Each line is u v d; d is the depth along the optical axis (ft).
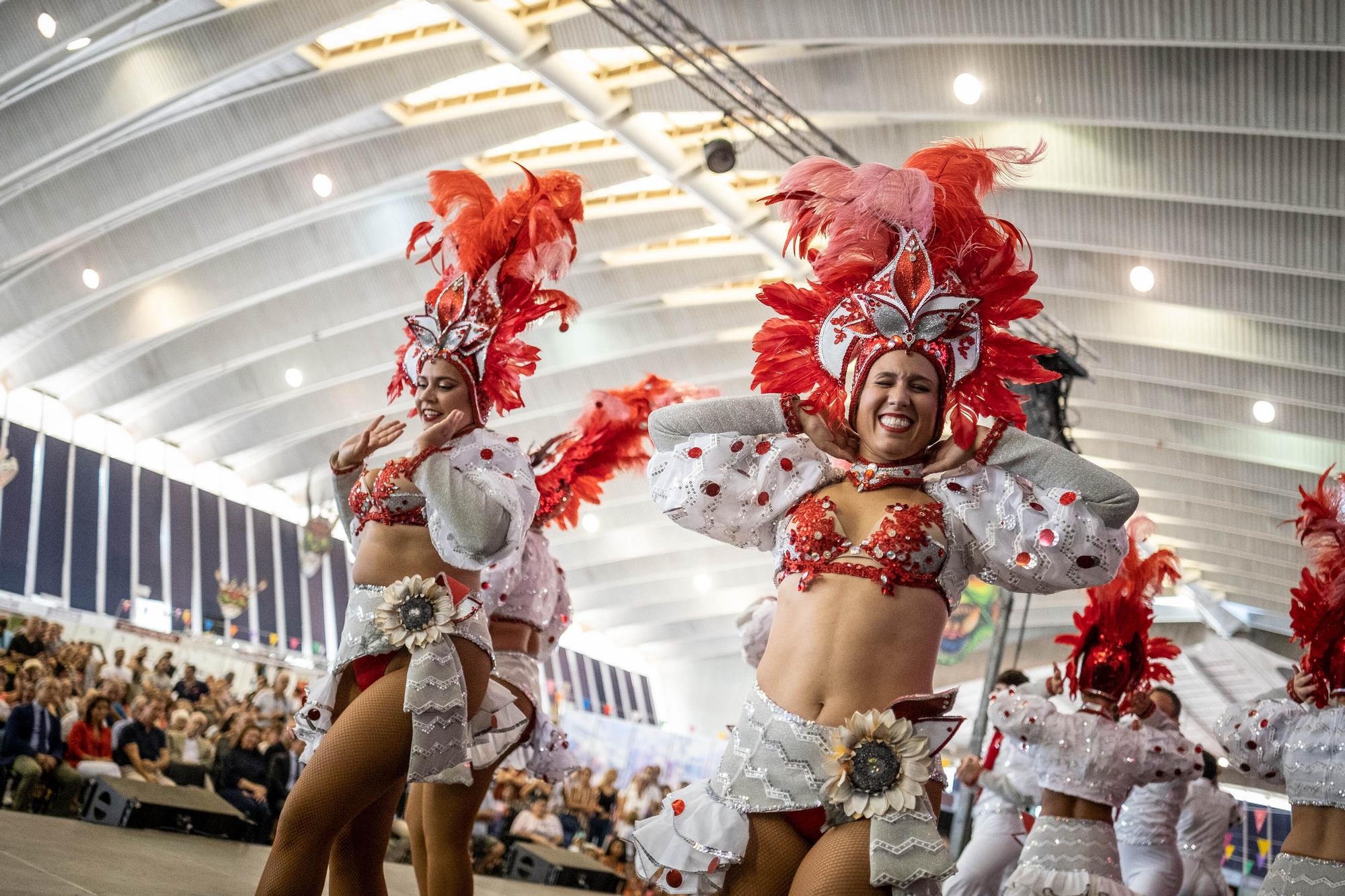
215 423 69.62
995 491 8.48
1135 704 14.98
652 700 107.76
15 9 35.68
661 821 8.11
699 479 8.80
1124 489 8.46
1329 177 37.35
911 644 8.15
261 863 18.57
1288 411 57.31
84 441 65.82
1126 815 18.35
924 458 8.79
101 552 65.46
